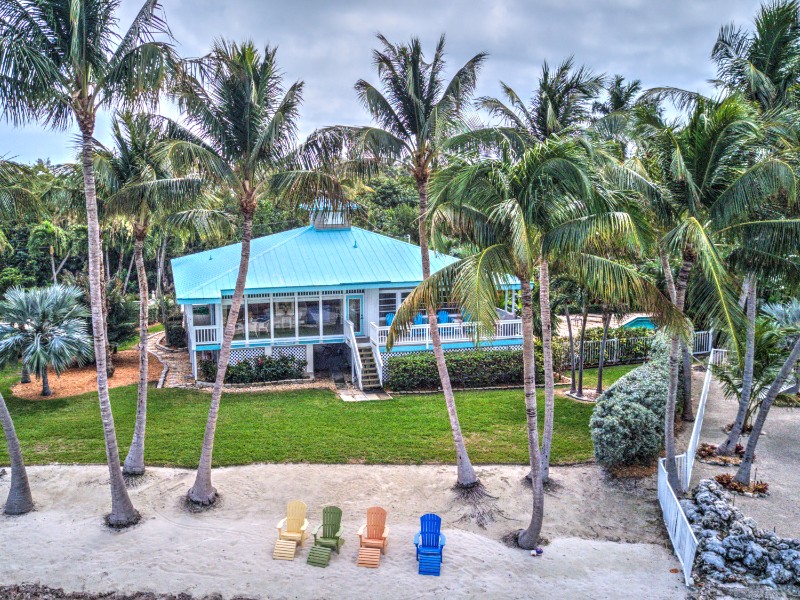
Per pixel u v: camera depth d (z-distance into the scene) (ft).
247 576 38.01
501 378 86.17
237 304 47.50
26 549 40.42
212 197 56.95
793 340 68.64
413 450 58.95
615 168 44.09
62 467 53.98
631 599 35.83
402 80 47.83
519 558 40.47
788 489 49.39
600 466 55.47
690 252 45.32
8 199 52.95
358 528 44.32
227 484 51.11
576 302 77.51
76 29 37.96
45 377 77.00
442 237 40.11
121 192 45.78
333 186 47.09
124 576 37.63
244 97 44.06
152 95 41.73
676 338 47.24
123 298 94.58
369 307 92.22
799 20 54.29
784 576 37.04
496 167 38.11
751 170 40.40
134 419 67.10
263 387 82.79
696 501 46.09
